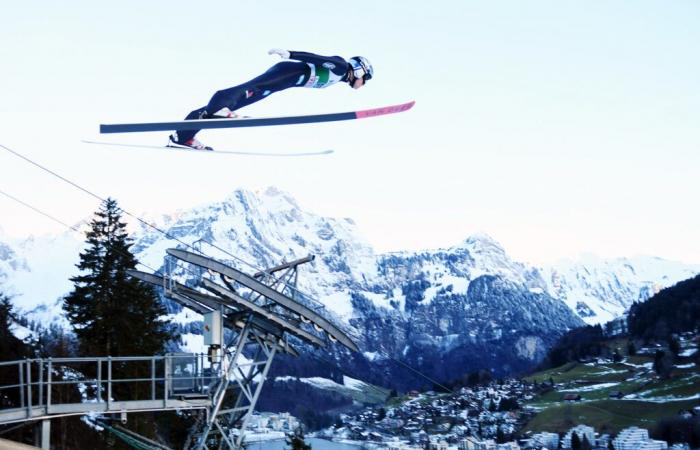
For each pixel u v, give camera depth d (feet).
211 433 119.14
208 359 112.88
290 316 121.39
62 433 146.41
